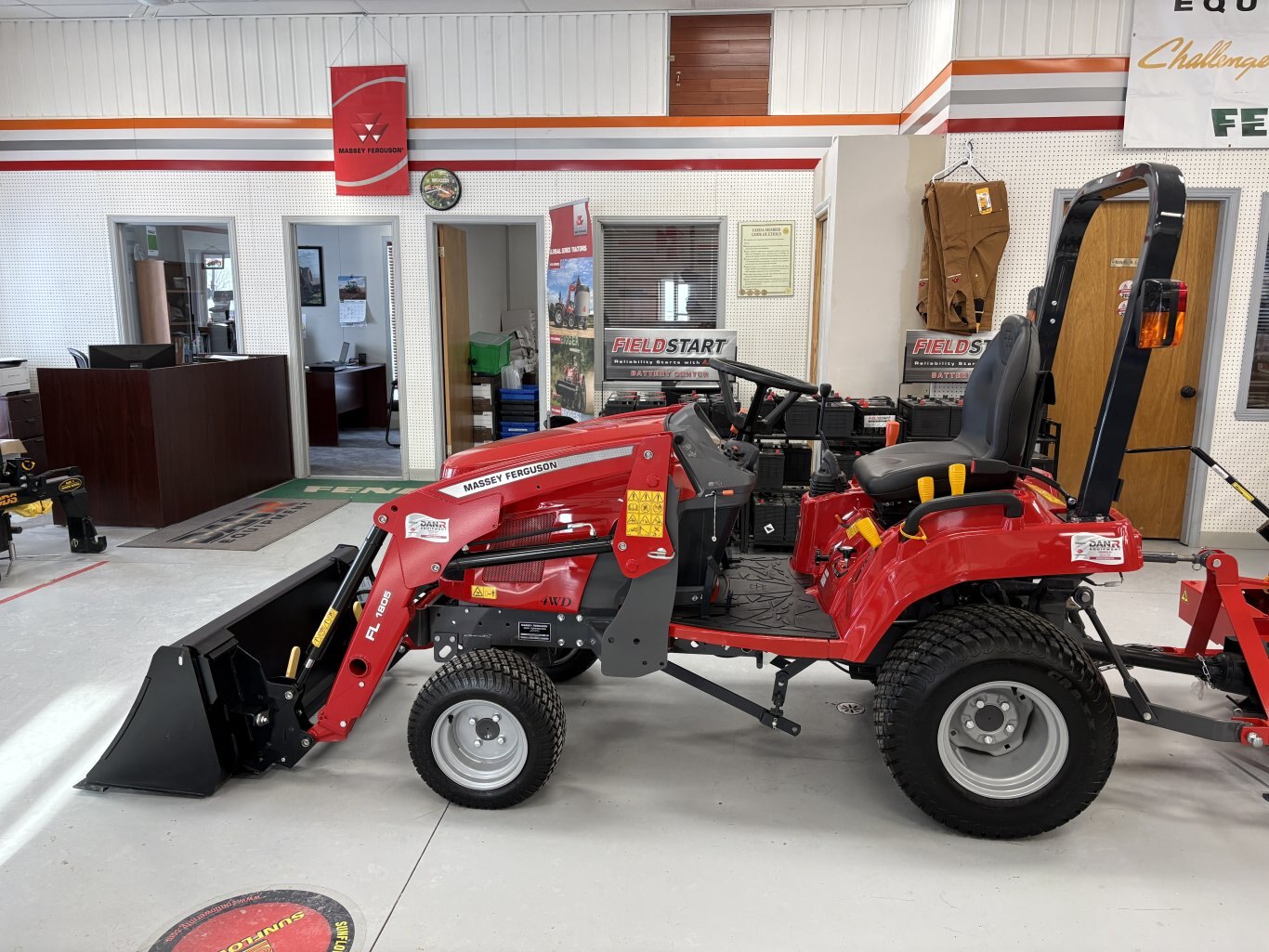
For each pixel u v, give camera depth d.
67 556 5.03
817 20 6.15
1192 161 4.97
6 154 7.05
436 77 6.56
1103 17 4.84
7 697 3.19
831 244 5.20
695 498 2.50
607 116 6.43
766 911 2.06
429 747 2.48
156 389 5.57
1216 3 4.74
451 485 2.47
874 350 5.20
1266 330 5.18
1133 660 2.73
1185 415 5.41
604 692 3.34
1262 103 4.84
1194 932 1.99
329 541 5.40
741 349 6.61
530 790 2.46
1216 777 2.71
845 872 2.21
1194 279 5.22
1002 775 2.35
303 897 2.10
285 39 6.64
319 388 9.01
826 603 2.73
